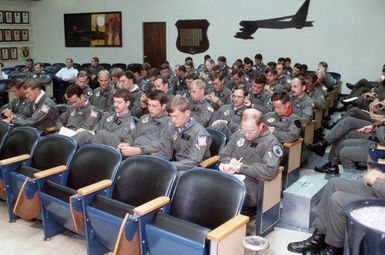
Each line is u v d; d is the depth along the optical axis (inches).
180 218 79.4
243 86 151.6
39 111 158.6
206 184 79.3
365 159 132.3
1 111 182.2
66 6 454.0
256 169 98.7
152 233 73.9
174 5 393.4
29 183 98.6
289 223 113.7
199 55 390.3
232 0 365.1
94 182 96.0
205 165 106.5
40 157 110.3
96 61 384.5
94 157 98.3
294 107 171.3
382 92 208.4
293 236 107.0
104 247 91.4
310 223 111.0
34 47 486.9
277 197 109.6
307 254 97.2
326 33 332.2
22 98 174.1
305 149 169.9
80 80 199.0
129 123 134.8
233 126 144.9
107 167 94.8
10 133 124.0
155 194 84.8
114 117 137.9
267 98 183.2
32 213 104.0
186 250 69.9
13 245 100.9
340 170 163.5
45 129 160.1
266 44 357.7
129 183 89.4
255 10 356.8
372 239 55.3
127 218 73.7
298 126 138.3
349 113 173.6
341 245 85.4
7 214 118.7
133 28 419.5
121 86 176.6
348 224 60.2
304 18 337.7
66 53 467.2
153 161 88.4
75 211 85.9
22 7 469.4
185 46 395.2
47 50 479.8
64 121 160.4
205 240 67.9
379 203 64.7
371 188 89.0
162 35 405.4
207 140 110.4
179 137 113.3
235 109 152.4
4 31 452.8
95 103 192.5
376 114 154.9
